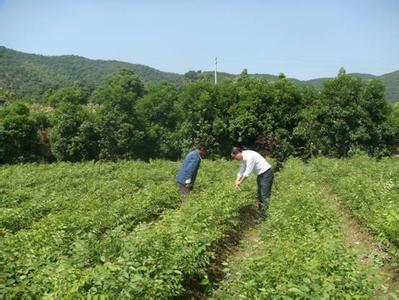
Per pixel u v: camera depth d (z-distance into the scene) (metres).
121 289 5.63
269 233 9.47
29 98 73.38
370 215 11.60
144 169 27.27
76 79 127.81
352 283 5.71
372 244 11.37
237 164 28.89
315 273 5.80
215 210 10.88
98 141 43.00
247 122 40.75
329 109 39.84
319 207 11.44
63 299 5.29
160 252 7.06
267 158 33.12
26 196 17.16
